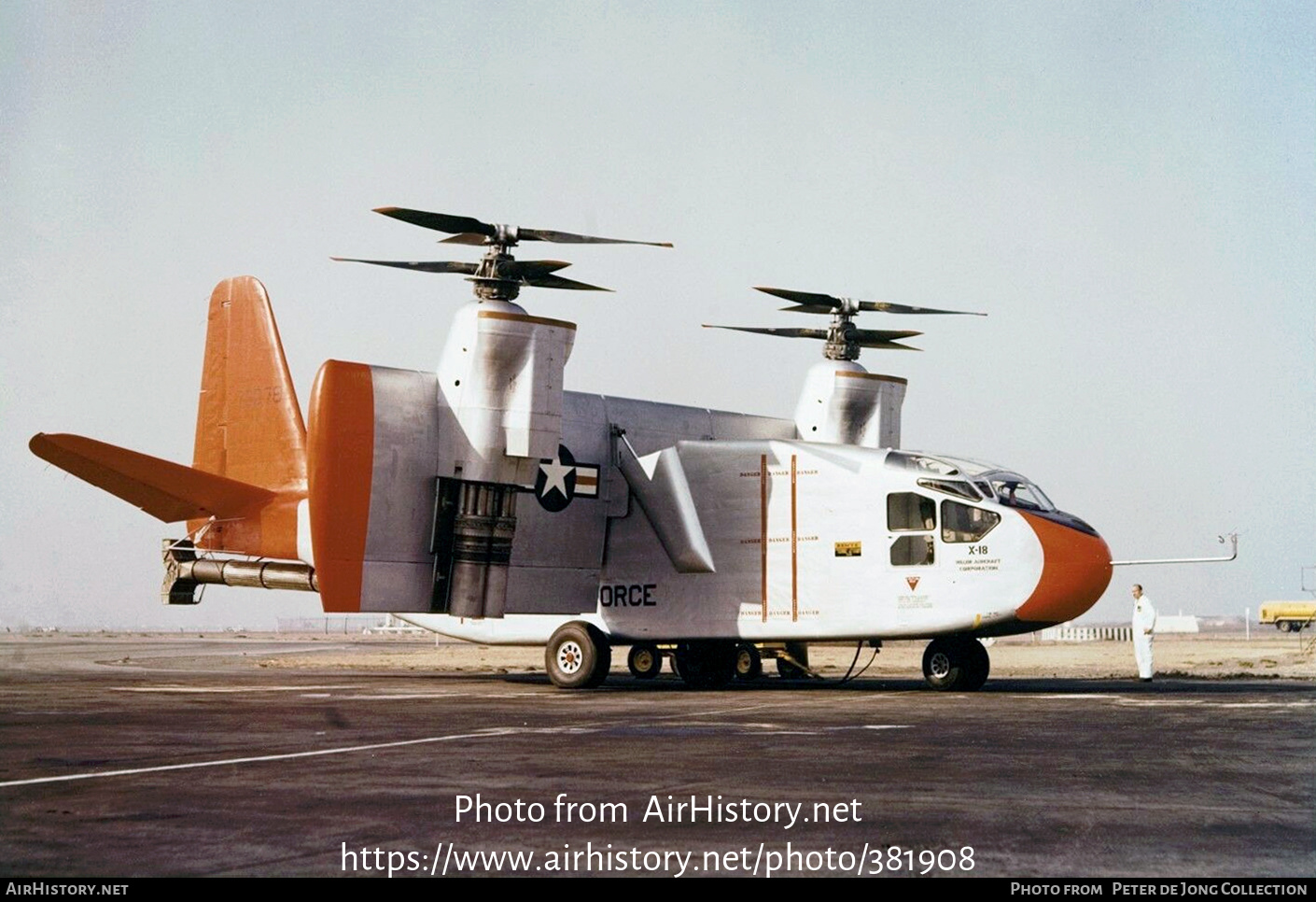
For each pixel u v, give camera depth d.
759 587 21.88
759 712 15.22
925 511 20.55
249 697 18.30
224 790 8.22
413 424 20.81
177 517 24.97
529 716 14.59
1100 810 7.45
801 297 25.05
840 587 21.16
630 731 12.51
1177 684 22.84
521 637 25.31
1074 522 20.28
